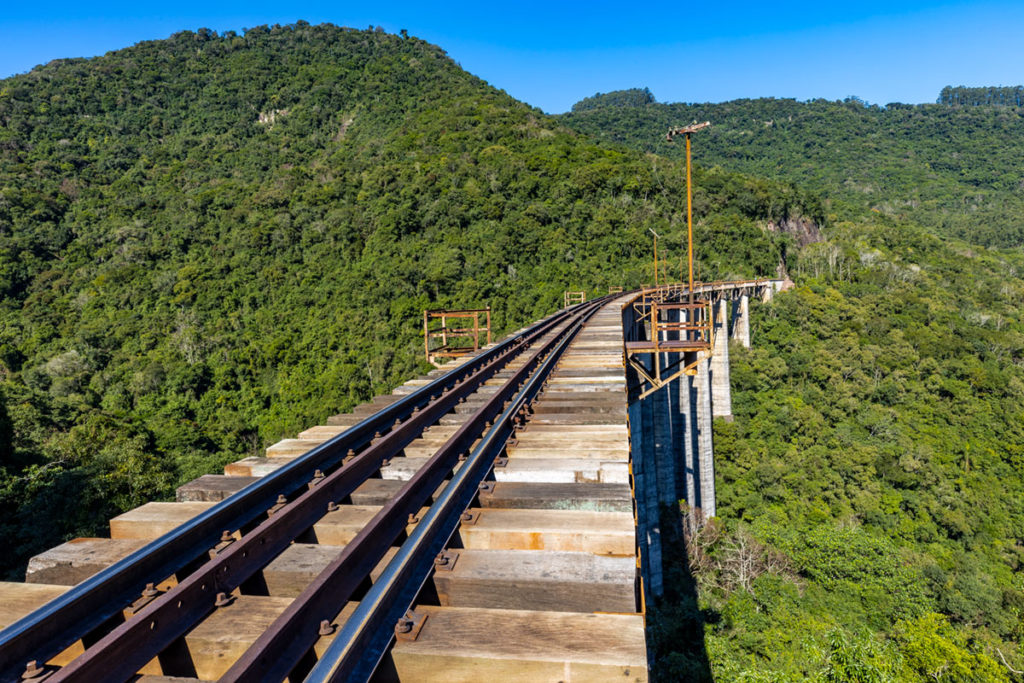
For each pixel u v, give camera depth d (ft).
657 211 259.60
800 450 135.74
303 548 10.07
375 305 164.35
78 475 59.06
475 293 169.27
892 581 78.02
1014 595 83.66
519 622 7.52
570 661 6.64
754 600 75.31
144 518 11.16
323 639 7.20
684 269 217.36
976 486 122.31
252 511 11.13
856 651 49.96
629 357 57.41
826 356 173.88
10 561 49.32
